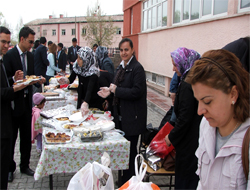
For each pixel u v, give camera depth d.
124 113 2.90
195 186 2.27
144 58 11.57
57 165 2.39
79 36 47.44
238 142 1.06
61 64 10.36
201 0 6.52
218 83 1.00
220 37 5.61
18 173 3.47
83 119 3.03
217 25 5.70
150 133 3.03
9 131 2.36
